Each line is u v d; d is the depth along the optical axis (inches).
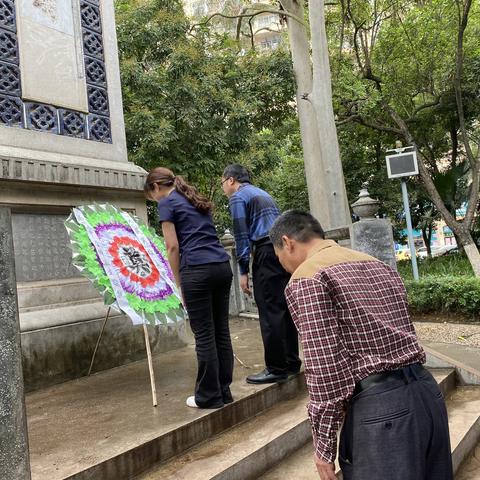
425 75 515.5
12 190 155.3
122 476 98.8
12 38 165.0
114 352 176.4
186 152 388.8
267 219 141.9
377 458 66.4
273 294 140.2
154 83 370.0
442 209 467.5
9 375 65.2
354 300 70.5
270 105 448.5
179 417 118.2
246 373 154.9
